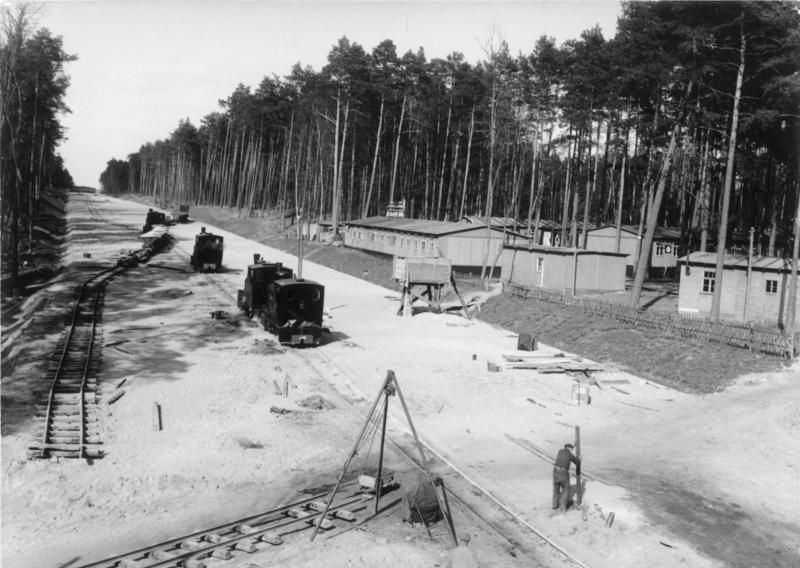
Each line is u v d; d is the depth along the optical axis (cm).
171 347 3253
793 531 1677
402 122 9594
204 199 16350
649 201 6100
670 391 2959
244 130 12731
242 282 5591
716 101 4434
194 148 17125
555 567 1432
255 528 1532
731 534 1634
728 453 2194
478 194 9050
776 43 3719
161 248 7556
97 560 1376
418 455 2091
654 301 4556
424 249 6009
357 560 1402
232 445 2061
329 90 8500
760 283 3856
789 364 2950
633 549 1518
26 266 5319
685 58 4006
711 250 6512
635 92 5100
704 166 5431
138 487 1753
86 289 4603
